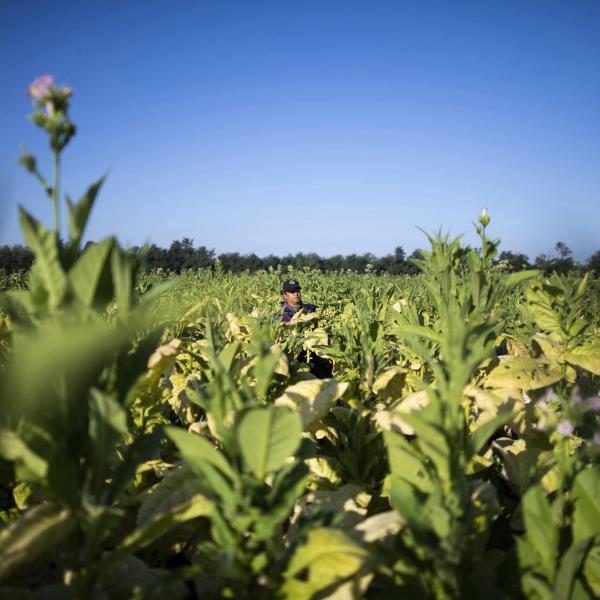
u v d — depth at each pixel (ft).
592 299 10.17
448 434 4.34
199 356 9.98
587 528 4.67
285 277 49.24
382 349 9.58
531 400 8.02
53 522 4.03
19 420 4.28
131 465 4.72
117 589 4.68
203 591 5.06
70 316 3.83
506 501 7.07
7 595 4.39
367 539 4.48
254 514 3.92
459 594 4.06
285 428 3.93
